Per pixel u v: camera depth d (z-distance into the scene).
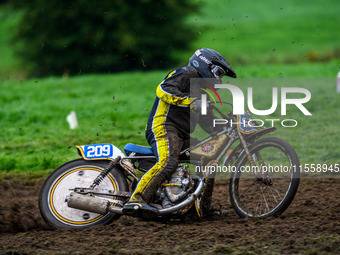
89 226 17.97
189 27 125.62
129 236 16.41
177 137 17.70
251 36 165.25
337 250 13.84
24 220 18.91
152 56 118.81
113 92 73.38
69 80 88.94
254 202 21.06
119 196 17.83
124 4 121.12
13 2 138.25
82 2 121.81
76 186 18.20
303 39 166.00
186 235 16.11
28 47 129.88
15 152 36.88
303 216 18.33
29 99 70.00
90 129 44.84
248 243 14.96
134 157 18.17
